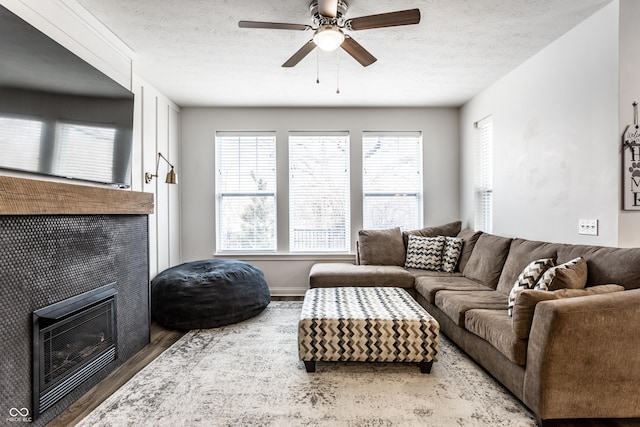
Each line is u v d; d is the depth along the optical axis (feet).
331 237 15.55
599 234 7.95
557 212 9.32
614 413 5.63
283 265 15.34
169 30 8.75
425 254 13.35
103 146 7.95
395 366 8.09
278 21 8.39
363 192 15.53
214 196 15.31
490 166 13.35
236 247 15.55
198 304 10.67
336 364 8.21
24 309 5.48
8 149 5.42
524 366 6.12
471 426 5.78
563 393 5.58
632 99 7.41
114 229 8.02
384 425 5.80
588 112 8.23
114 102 8.39
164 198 13.74
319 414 6.12
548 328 5.57
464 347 8.49
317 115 15.37
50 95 6.32
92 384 7.09
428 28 8.68
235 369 7.91
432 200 15.60
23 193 5.35
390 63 10.79
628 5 7.37
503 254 10.43
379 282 12.00
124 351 8.35
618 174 7.47
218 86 12.71
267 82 12.35
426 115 15.52
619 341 5.55
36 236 5.74
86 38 8.11
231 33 8.92
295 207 15.51
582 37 8.39
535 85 10.21
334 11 6.77
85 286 6.98
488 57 10.37
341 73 11.57
